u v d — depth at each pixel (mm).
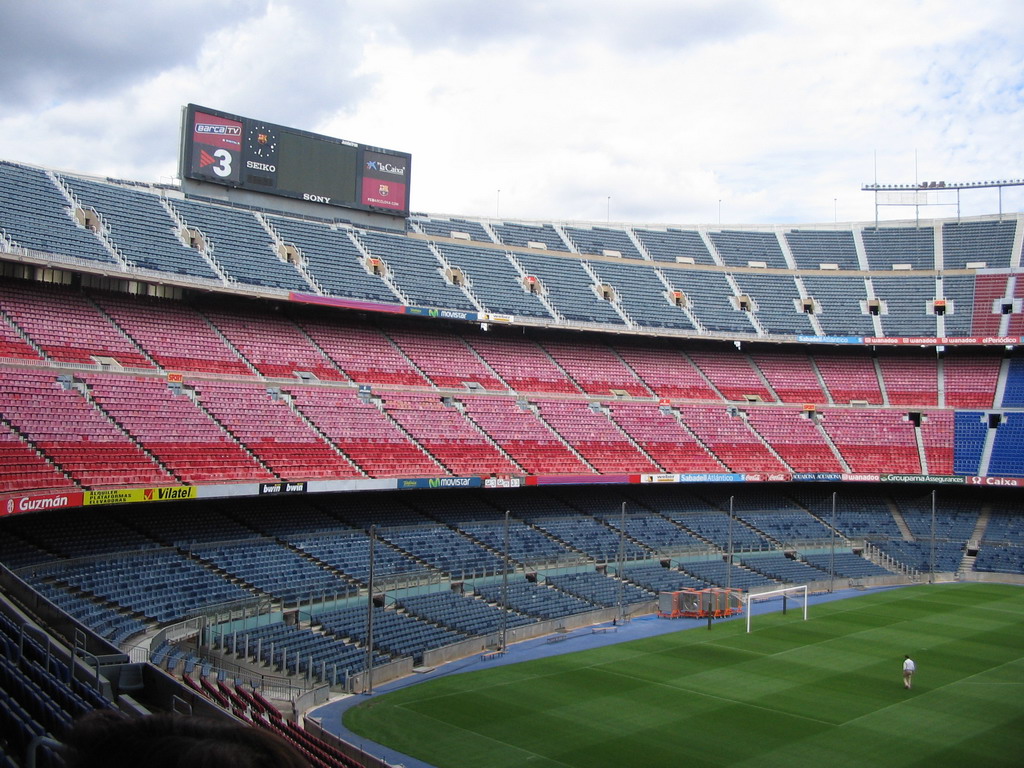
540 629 57594
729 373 96875
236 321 71812
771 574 75812
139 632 43062
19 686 23328
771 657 51438
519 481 70625
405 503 72062
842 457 88938
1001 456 86438
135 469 52938
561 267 94562
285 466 60656
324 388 70625
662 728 38344
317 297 70562
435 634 52875
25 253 56625
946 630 59156
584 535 75188
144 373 61031
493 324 89188
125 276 60969
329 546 61281
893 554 84125
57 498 44500
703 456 84250
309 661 44344
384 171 84188
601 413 84750
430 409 75188
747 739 37000
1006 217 104500
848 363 100312
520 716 39875
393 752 35156
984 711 41094
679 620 62469
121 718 4156
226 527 59375
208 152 73875
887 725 38938
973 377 95938
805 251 106438
